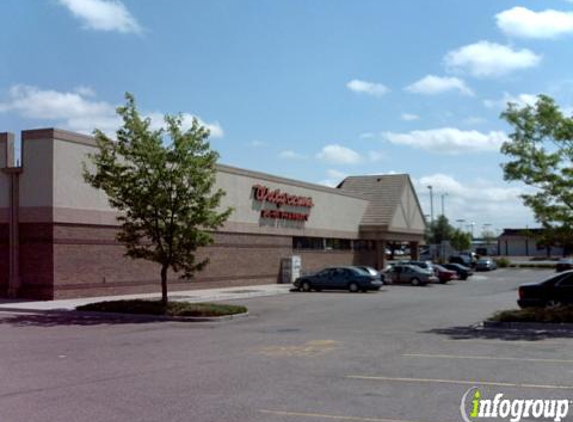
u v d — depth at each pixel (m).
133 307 23.64
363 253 58.78
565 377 10.88
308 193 49.38
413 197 64.44
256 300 31.50
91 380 11.00
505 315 19.52
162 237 25.03
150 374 11.52
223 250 39.22
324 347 14.90
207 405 9.03
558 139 20.38
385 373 11.39
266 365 12.37
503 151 21.05
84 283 29.08
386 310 25.86
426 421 8.12
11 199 28.36
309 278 39.03
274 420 8.18
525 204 20.91
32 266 28.00
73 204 28.64
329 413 8.52
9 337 17.48
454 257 71.06
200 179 24.58
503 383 10.40
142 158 24.28
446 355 13.49
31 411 8.80
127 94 24.41
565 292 21.59
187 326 20.44
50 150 27.72
